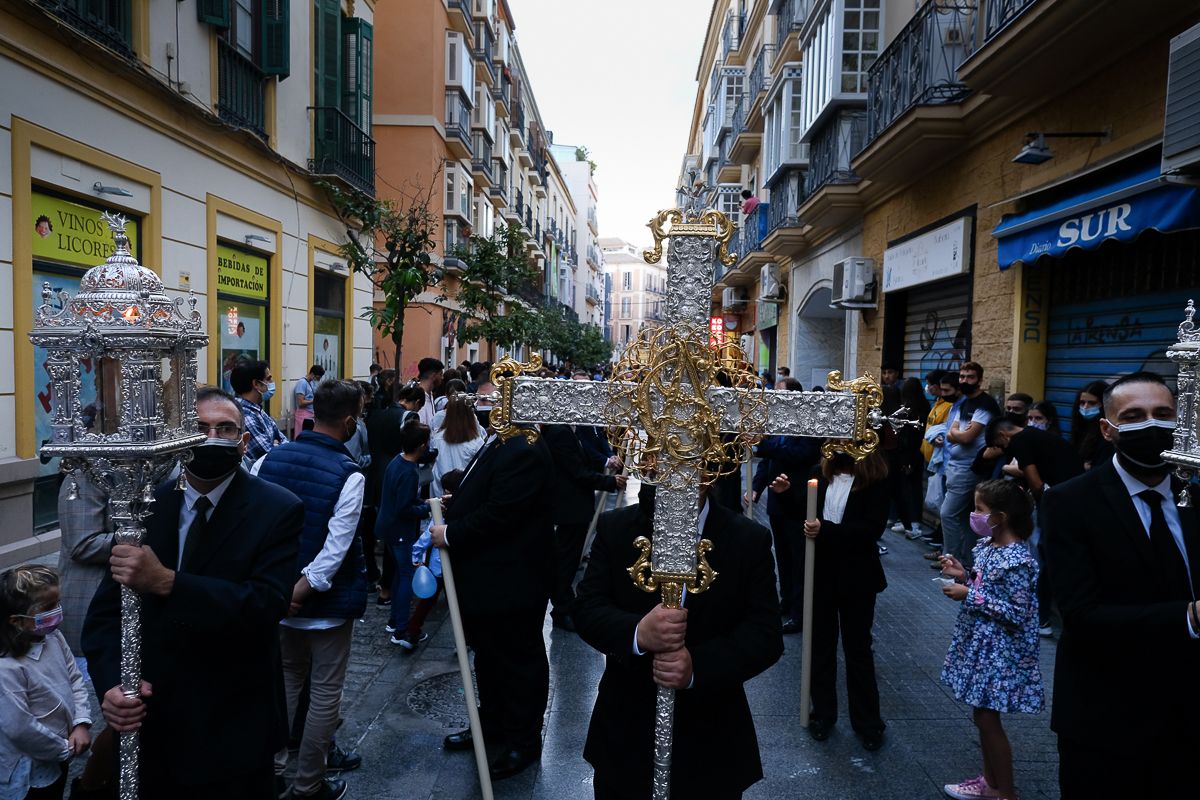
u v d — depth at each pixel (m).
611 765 2.45
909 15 11.49
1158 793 2.43
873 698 4.14
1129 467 2.51
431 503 3.76
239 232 10.41
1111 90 6.39
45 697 2.86
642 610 2.46
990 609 3.40
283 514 2.58
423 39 20.58
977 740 4.23
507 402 2.14
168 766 2.37
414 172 20.59
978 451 7.11
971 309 8.84
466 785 3.73
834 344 18.31
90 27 7.08
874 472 4.12
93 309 2.03
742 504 8.00
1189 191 5.18
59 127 6.88
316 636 3.48
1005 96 7.54
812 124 13.72
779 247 17.61
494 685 4.02
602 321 85.31
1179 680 2.37
